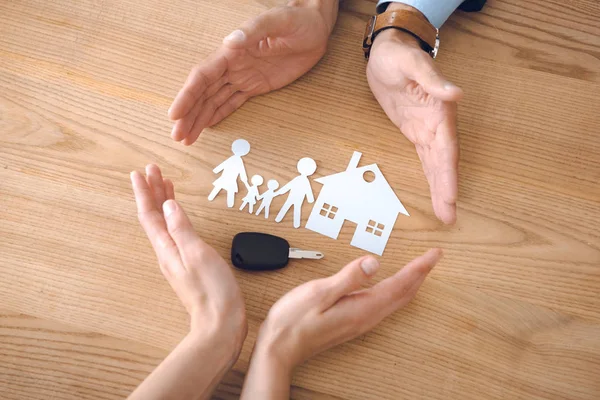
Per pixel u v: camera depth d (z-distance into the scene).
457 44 1.18
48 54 1.14
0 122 1.08
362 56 1.17
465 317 0.99
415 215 1.04
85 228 1.02
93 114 1.10
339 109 1.12
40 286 0.98
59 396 0.92
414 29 1.06
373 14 1.21
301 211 1.04
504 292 1.00
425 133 1.00
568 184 1.08
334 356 0.96
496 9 1.20
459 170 1.08
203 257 0.88
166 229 0.92
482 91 1.14
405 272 0.91
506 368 0.96
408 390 0.95
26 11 1.17
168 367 0.81
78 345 0.95
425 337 0.97
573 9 1.21
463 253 1.02
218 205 1.04
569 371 0.96
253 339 0.96
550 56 1.17
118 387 0.93
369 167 1.07
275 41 1.02
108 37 1.16
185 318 0.97
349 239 1.03
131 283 0.99
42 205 1.03
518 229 1.04
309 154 1.08
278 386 0.84
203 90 1.00
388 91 1.05
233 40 0.91
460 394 0.95
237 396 0.92
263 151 1.08
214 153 1.08
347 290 0.87
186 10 1.19
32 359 0.94
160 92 1.13
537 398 0.95
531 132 1.11
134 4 1.19
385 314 0.92
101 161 1.06
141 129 1.09
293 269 1.01
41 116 1.09
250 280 1.00
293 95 1.13
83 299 0.98
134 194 1.03
